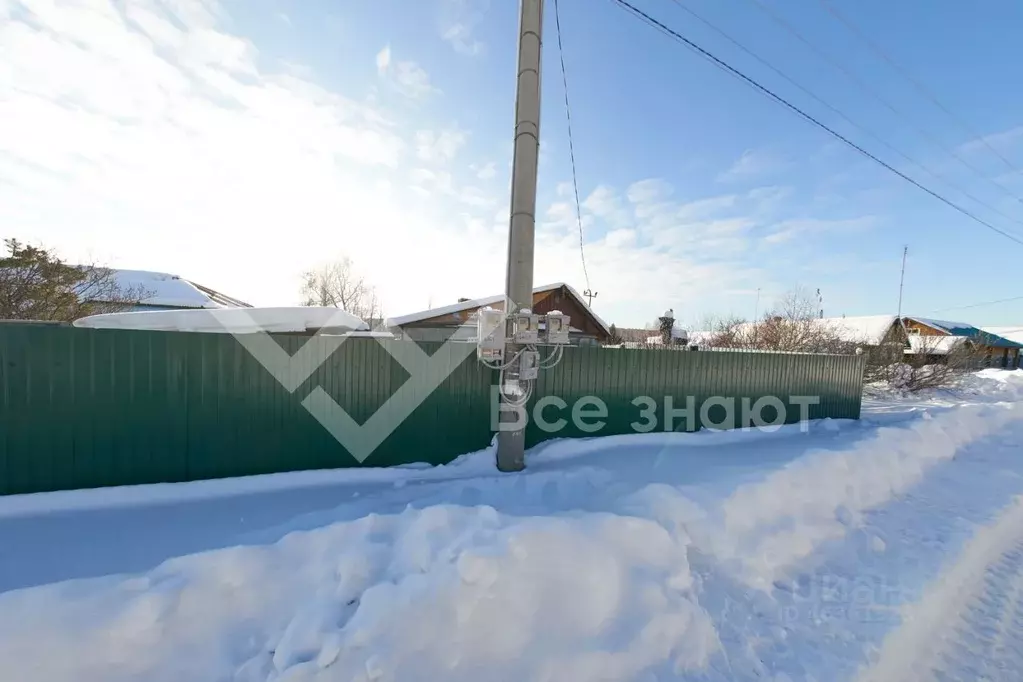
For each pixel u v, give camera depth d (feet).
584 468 13.76
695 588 9.53
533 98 13.03
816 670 7.97
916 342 46.93
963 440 23.70
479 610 7.44
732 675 7.84
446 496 11.69
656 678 7.59
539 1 13.05
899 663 8.48
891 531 13.42
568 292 50.70
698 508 11.35
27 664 6.19
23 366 10.78
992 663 8.75
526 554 8.25
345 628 7.08
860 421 23.80
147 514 10.52
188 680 6.66
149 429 11.82
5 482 10.74
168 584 7.30
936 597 10.32
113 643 6.61
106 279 37.86
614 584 8.55
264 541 9.09
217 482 12.23
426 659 6.91
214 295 67.36
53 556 8.48
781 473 14.02
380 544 8.68
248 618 7.51
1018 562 12.67
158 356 11.84
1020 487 17.71
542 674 7.20
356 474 13.35
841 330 62.69
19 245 29.09
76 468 11.25
